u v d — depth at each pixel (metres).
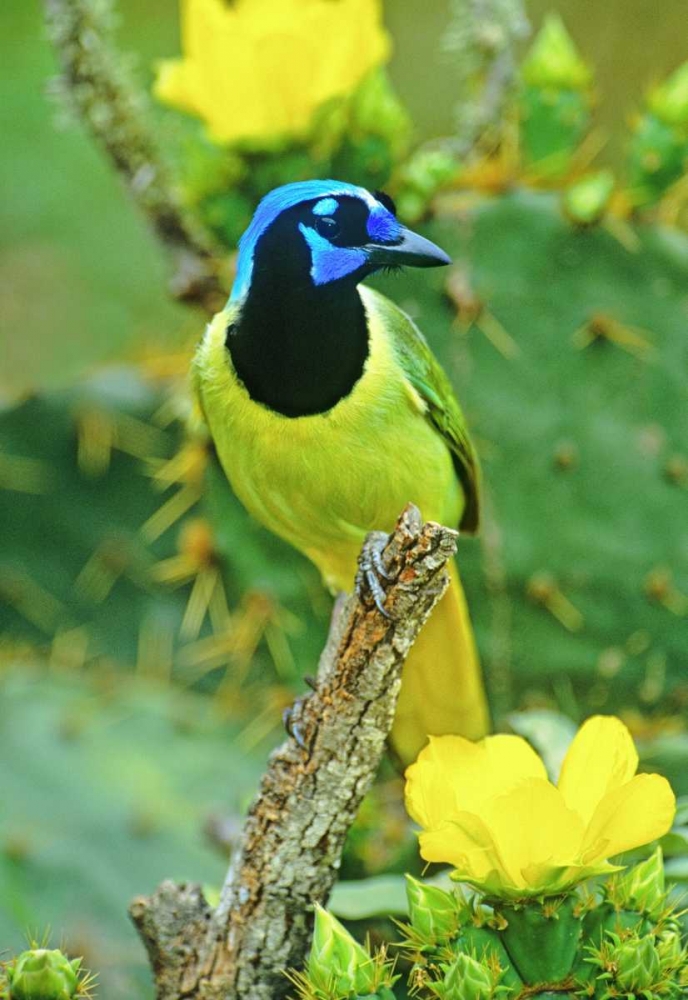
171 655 4.80
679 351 4.71
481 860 4.46
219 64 4.66
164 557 4.80
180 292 4.71
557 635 4.71
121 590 4.80
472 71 4.75
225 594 4.76
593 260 4.70
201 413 4.62
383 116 4.69
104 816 4.71
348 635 4.49
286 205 4.58
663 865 4.51
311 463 4.60
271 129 4.67
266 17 4.67
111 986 4.66
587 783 4.47
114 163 4.70
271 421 4.59
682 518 4.71
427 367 4.62
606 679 4.71
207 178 4.69
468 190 4.71
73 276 5.31
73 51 4.68
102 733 4.75
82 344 5.24
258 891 4.51
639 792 4.46
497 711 4.72
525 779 4.45
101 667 4.80
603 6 5.57
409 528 4.48
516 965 4.47
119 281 5.31
